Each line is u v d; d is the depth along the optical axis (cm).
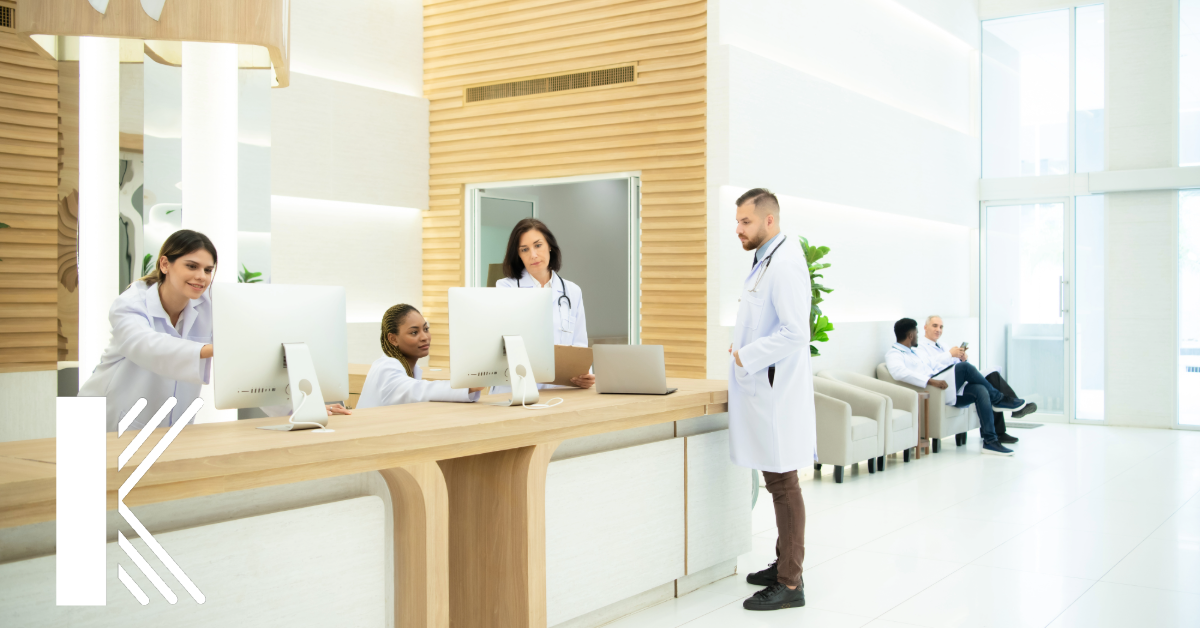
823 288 653
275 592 248
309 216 686
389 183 725
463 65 738
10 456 224
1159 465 731
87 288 343
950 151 962
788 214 703
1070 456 780
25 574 201
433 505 275
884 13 850
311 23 686
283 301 275
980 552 467
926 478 679
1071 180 987
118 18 318
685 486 400
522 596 313
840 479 659
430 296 759
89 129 344
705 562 411
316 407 271
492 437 290
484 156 729
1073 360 1002
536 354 345
